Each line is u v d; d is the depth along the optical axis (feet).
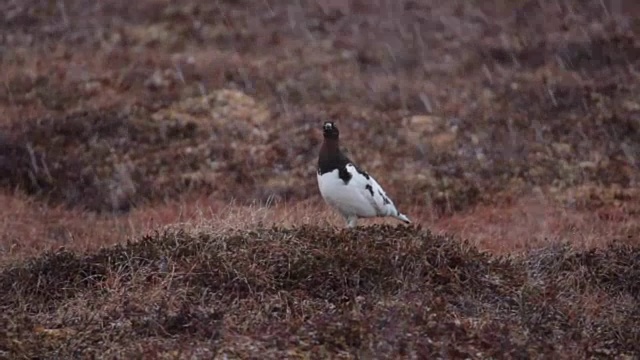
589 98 204.44
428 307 81.71
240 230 97.55
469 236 130.11
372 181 107.14
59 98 203.21
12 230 137.28
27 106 199.72
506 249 120.26
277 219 112.06
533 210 151.74
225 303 83.82
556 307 87.81
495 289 89.61
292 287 86.84
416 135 189.67
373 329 75.92
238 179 169.99
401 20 260.42
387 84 215.51
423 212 154.30
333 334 75.51
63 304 86.02
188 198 158.20
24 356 74.23
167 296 83.87
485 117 197.36
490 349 75.20
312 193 159.74
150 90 208.85
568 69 224.53
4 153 173.58
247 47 239.91
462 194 163.12
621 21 252.62
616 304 93.25
